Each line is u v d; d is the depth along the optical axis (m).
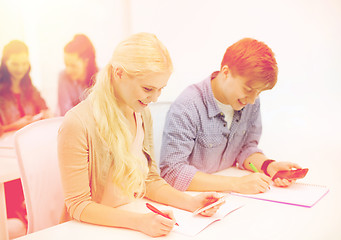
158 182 1.07
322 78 1.69
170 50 2.23
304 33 1.71
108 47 2.51
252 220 0.88
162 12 2.25
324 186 1.13
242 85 1.13
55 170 1.15
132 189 0.98
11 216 1.83
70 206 0.88
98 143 0.94
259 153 1.39
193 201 0.96
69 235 0.80
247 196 1.05
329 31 1.64
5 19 2.10
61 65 2.32
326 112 1.69
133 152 1.07
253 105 1.40
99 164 0.96
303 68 1.73
